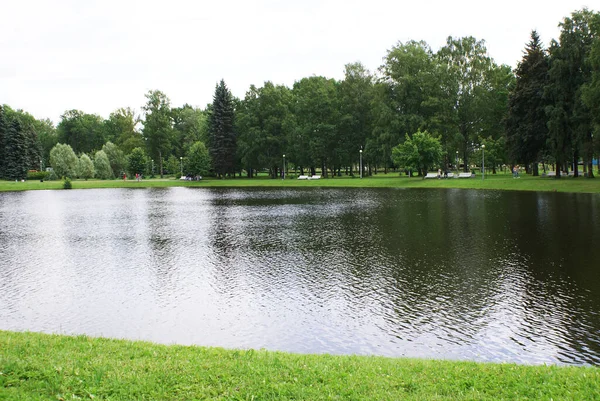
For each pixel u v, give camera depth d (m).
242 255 23.02
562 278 17.17
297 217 37.06
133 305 15.66
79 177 114.12
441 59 80.12
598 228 26.59
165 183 95.12
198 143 101.38
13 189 82.38
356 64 89.62
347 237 27.06
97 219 39.00
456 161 88.31
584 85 45.16
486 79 77.50
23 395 6.97
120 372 7.89
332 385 7.50
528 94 55.91
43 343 9.62
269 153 97.56
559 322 13.19
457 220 31.78
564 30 51.88
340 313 14.46
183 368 8.11
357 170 127.00
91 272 20.19
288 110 98.50
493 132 84.12
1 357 8.42
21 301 16.23
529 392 7.26
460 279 17.53
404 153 72.69
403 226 30.19
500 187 56.97
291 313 14.58
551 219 30.55
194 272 19.84
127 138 133.88
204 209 45.62
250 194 64.81
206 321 14.08
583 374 8.01
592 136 48.69
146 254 23.80
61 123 155.12
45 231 32.38
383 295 16.03
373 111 81.06
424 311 14.42
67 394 7.07
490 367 8.55
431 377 7.97
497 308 14.42
